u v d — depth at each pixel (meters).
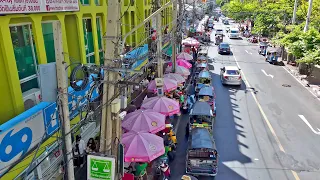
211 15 81.19
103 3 14.04
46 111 8.47
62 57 6.79
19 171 7.66
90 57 13.24
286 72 28.91
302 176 12.08
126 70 7.78
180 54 28.64
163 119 13.95
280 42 29.48
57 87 6.92
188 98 20.08
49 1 9.04
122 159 8.70
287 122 17.12
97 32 14.08
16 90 8.21
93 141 11.80
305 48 24.42
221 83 25.30
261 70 29.81
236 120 17.59
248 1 69.81
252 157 13.55
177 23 24.25
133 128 13.02
